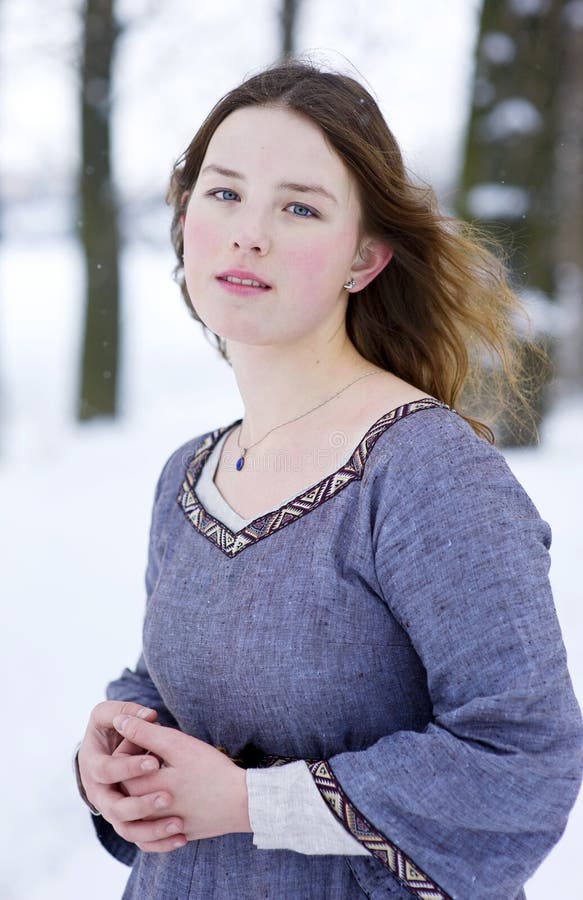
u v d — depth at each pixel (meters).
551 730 1.46
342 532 1.63
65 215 22.73
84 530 7.34
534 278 7.86
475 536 1.51
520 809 1.46
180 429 11.09
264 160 1.75
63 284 25.50
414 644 1.56
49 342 20.12
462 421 1.67
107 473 9.05
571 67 8.64
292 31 10.67
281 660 1.60
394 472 1.59
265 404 1.86
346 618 1.60
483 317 2.10
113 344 11.84
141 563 6.65
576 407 13.52
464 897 1.50
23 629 5.64
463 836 1.51
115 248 11.80
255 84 1.84
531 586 1.50
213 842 1.74
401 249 1.93
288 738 1.64
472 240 2.12
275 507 1.72
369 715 1.62
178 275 2.36
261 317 1.77
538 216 7.90
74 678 5.11
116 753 1.73
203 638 1.70
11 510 7.88
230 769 1.61
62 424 12.12
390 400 1.74
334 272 1.79
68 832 4.11
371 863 1.62
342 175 1.79
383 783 1.50
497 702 1.45
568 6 7.94
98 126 11.50
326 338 1.84
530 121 7.89
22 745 4.59
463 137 8.18
